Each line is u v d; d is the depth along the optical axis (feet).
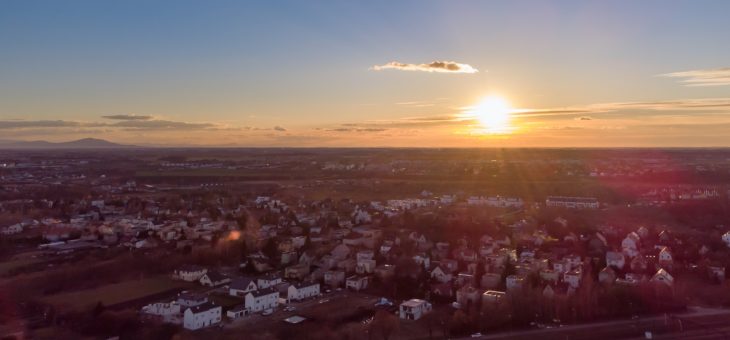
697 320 577.02
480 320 561.02
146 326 575.79
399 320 593.42
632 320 579.07
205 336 546.67
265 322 590.14
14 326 569.64
